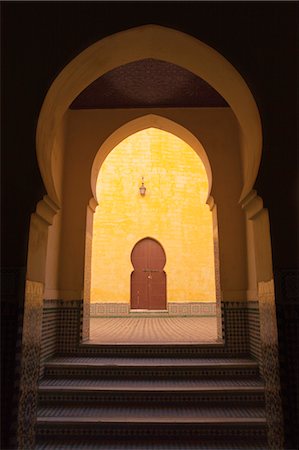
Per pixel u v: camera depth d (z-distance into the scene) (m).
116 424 2.61
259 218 2.22
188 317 8.85
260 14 2.21
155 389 2.94
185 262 9.19
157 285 9.18
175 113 4.20
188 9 2.22
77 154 4.14
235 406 2.89
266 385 2.16
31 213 2.04
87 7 2.24
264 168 2.05
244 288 3.81
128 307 8.84
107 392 2.94
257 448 2.47
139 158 9.69
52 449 2.45
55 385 3.01
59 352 3.67
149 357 3.59
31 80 2.16
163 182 9.58
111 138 4.26
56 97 2.33
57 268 3.83
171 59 2.51
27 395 2.06
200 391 2.93
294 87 2.12
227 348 3.63
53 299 3.65
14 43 2.21
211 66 2.36
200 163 9.76
